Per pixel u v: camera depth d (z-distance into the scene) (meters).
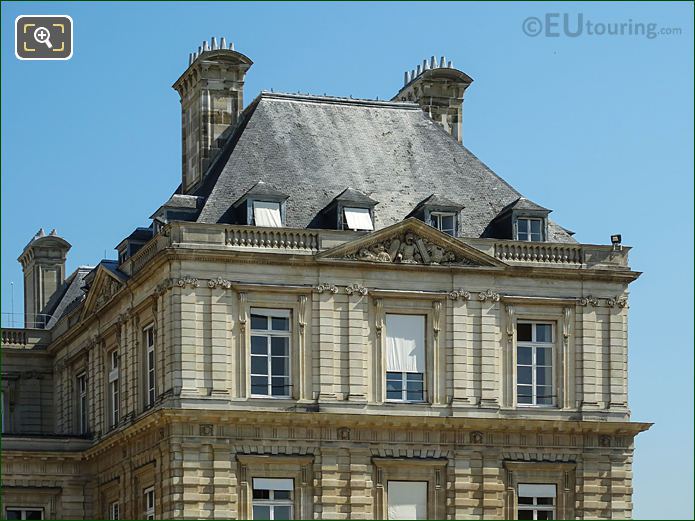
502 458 102.12
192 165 113.88
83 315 117.31
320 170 107.62
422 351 102.56
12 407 125.25
